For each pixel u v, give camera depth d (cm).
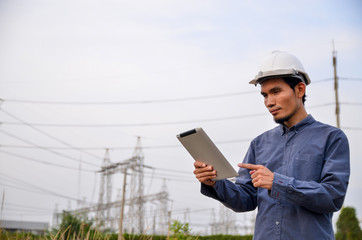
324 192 201
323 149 218
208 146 219
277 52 241
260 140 252
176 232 542
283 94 229
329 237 209
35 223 4516
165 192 3706
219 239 1972
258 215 229
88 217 873
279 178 207
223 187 239
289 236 211
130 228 554
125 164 4006
